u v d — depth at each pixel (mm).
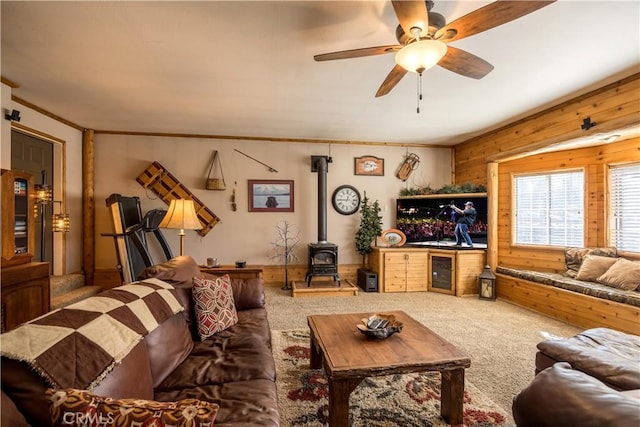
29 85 3156
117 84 3146
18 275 2637
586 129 3381
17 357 972
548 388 939
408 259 5051
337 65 2756
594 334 2080
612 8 1986
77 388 1018
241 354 1863
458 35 1804
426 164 5859
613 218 3898
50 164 4180
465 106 3836
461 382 1803
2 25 2145
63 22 2119
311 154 5480
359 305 4262
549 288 3832
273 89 3287
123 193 4930
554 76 2992
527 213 4719
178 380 1579
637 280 3217
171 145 5062
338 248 5562
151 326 1535
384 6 1983
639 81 2920
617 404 781
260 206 5316
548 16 2070
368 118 4309
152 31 2234
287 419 1855
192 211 3723
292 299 4543
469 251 4824
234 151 5246
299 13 2045
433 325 3496
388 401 2047
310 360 2461
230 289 2533
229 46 2443
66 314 1264
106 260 4844
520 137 4383
